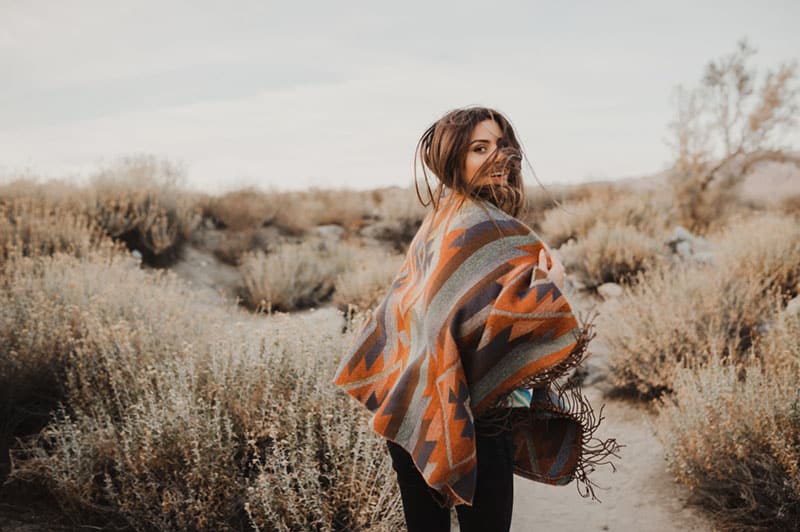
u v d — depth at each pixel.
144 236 7.90
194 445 2.61
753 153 11.31
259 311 7.33
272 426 2.66
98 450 2.78
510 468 1.66
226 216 9.98
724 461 3.06
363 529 2.53
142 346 3.54
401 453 1.71
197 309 5.34
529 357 1.49
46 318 3.77
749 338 4.61
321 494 2.59
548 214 10.54
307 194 13.83
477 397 1.53
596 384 4.86
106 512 2.65
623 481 3.46
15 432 3.25
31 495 2.76
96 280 5.11
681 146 11.39
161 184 9.43
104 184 8.69
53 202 8.17
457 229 1.60
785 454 2.77
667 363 4.37
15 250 5.98
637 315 4.99
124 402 3.13
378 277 7.45
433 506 1.73
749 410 3.09
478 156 1.66
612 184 13.76
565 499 3.31
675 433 3.41
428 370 1.58
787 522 2.81
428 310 1.58
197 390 3.12
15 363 3.33
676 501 3.20
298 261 8.21
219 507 2.58
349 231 11.64
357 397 1.81
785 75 11.12
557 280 1.57
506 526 1.62
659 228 8.99
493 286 1.53
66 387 3.41
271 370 3.18
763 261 5.88
